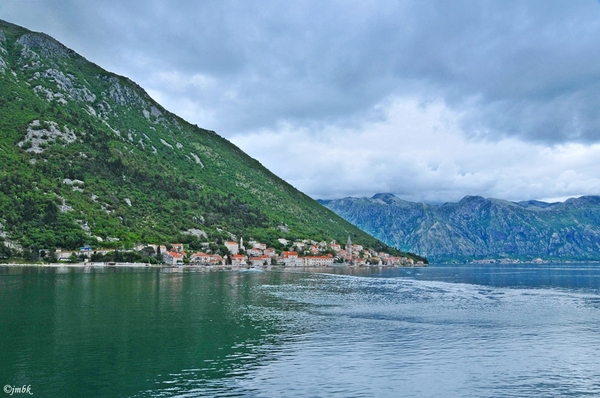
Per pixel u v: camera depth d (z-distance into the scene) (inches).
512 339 2486.5
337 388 1669.5
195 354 2086.6
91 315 3006.9
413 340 2431.1
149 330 2573.8
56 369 1841.8
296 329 2682.1
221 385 1681.8
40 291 4222.4
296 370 1868.8
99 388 1642.5
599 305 3956.7
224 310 3351.4
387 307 3686.0
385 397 1593.3
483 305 3900.1
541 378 1824.6
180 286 5147.6
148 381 1716.3
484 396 1621.6
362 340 2415.1
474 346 2316.7
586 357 2128.4
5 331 2488.9
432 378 1802.4
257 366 1916.8
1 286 4621.1
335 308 3582.7
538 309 3656.5
